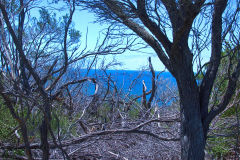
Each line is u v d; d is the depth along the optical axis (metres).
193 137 3.64
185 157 3.69
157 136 4.74
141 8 3.45
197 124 3.67
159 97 7.36
